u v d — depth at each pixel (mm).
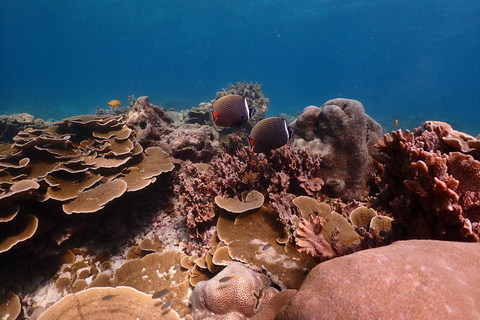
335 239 614
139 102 1668
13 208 937
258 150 791
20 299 962
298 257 762
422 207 479
